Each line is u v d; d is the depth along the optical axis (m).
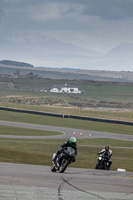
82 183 38.81
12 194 28.56
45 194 29.66
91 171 61.16
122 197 30.39
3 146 175.38
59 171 51.75
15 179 37.97
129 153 180.88
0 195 27.84
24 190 30.86
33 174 45.19
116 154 173.62
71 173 52.75
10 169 50.34
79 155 162.38
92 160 145.50
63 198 28.38
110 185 38.50
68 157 51.34
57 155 52.94
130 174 60.56
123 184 40.25
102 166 72.75
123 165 124.19
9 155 103.06
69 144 52.03
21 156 105.12
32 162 94.56
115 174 57.84
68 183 38.03
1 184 33.44
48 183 36.78
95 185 37.72
